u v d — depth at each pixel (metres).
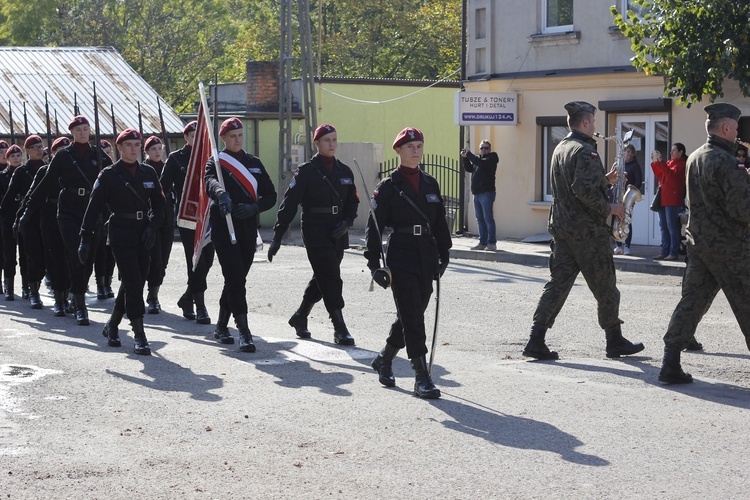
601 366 10.20
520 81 25.30
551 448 7.34
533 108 25.23
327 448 7.38
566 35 24.31
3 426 8.03
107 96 33.44
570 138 10.29
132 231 11.24
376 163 31.27
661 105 22.56
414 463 7.01
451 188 31.97
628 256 20.89
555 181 10.38
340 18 55.47
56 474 6.81
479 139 26.58
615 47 23.56
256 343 11.69
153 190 11.34
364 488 6.49
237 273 11.23
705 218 9.10
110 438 7.68
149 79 55.06
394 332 9.32
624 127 23.73
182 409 8.55
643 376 9.70
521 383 9.41
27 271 15.35
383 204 8.88
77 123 13.58
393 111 35.41
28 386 9.45
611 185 10.40
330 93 34.25
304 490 6.46
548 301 10.48
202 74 56.78
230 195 11.41
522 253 21.92
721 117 9.18
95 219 11.34
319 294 11.92
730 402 8.66
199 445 7.48
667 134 22.92
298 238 28.64
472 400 8.77
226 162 11.41
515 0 25.48
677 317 9.30
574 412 8.33
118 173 11.27
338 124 34.50
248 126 33.25
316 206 11.44
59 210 13.47
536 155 25.30
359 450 7.32
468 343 11.58
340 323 11.57
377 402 8.73
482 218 22.80
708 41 18.61
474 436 7.66
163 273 14.37
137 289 11.15
